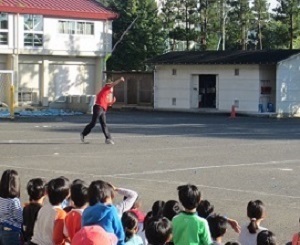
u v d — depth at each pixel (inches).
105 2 2444.6
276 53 1752.0
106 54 1950.1
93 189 264.4
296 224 419.8
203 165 678.5
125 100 1947.6
